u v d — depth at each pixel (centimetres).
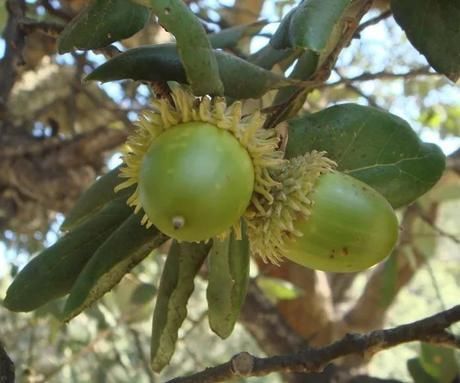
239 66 15
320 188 15
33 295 17
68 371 46
